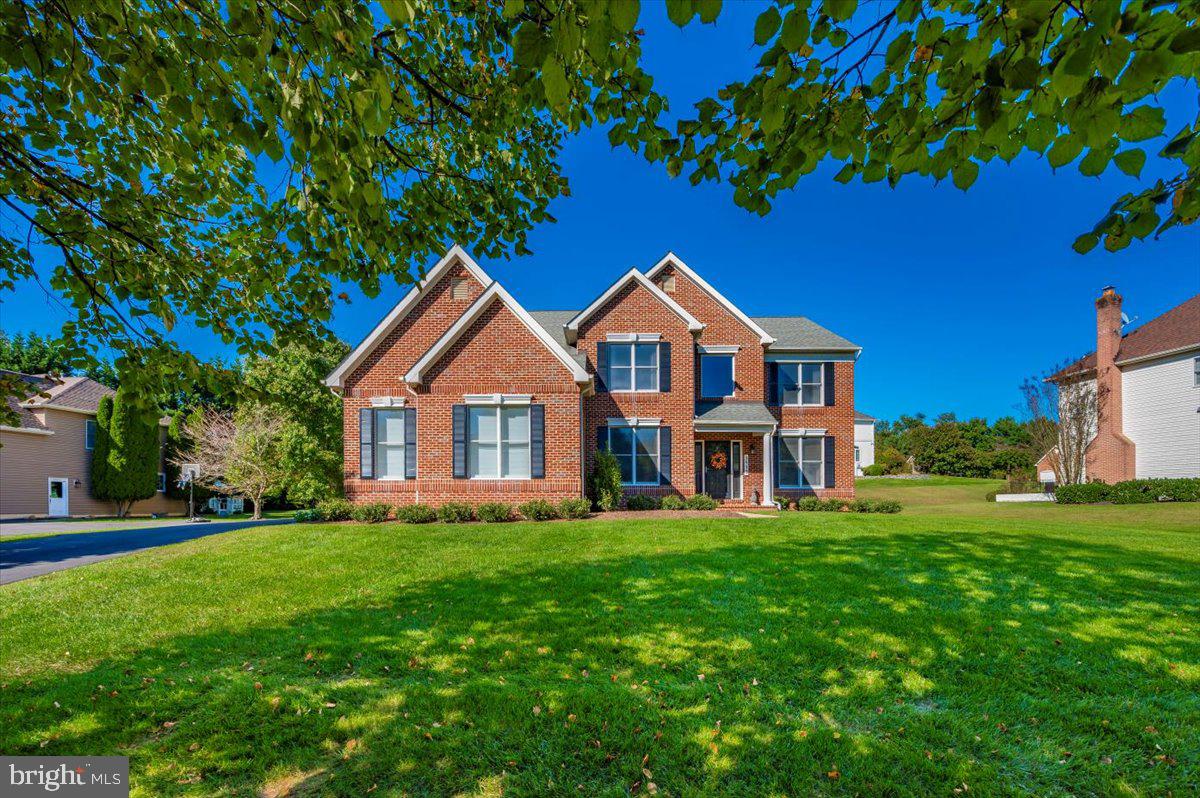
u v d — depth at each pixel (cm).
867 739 337
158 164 373
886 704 382
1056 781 304
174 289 412
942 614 545
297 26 223
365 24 246
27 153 335
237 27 215
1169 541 923
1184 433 1977
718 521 1173
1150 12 166
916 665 437
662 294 1631
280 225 370
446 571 739
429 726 355
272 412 2414
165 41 268
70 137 332
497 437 1355
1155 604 579
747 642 480
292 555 842
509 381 1358
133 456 2625
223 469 2562
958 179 253
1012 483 2655
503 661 449
